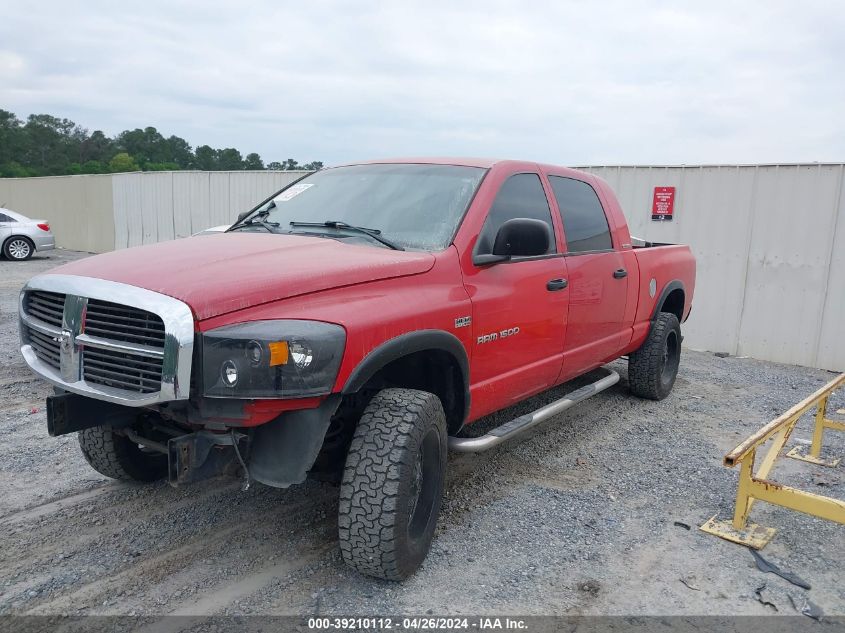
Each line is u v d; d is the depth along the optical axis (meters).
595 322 5.05
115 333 2.87
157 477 4.33
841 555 3.66
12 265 17.64
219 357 2.70
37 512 3.86
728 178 9.22
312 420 2.92
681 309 6.87
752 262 9.17
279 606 3.01
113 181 20.08
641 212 9.95
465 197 3.98
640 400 6.64
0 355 7.44
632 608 3.10
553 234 4.58
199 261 3.13
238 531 3.70
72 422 3.09
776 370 8.56
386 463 2.99
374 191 4.23
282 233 4.01
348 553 3.07
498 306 3.89
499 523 3.88
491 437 3.91
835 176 8.45
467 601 3.09
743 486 3.81
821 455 5.27
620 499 4.29
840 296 8.56
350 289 3.15
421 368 3.76
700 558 3.58
